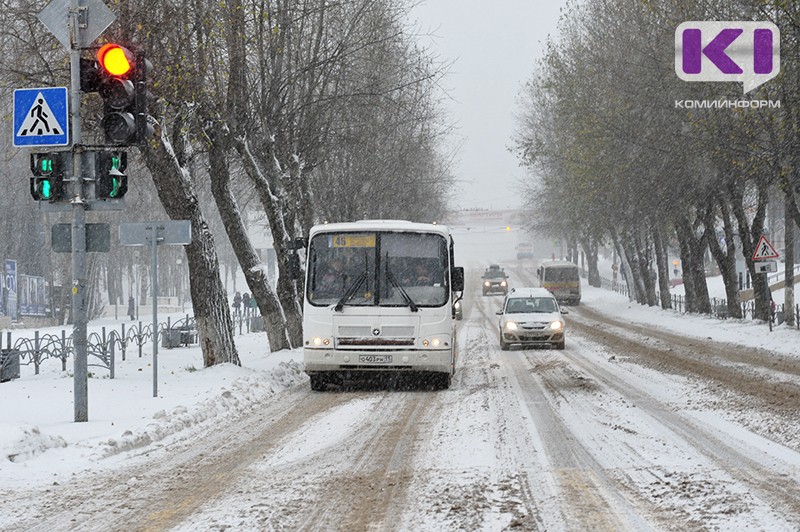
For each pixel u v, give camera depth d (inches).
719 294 3331.7
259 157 1270.9
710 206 1892.2
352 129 1451.8
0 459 461.4
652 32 1578.5
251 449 510.6
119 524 338.6
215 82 936.9
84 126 873.5
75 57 587.8
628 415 603.5
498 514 332.5
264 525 327.3
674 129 1518.2
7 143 1417.3
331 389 849.5
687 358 1101.7
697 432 524.4
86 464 470.6
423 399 740.0
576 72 1972.2
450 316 816.9
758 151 1327.5
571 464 432.1
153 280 741.3
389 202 1946.4
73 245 602.5
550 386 804.0
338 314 805.2
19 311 2647.6
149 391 770.2
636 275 2972.4
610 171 1728.6
